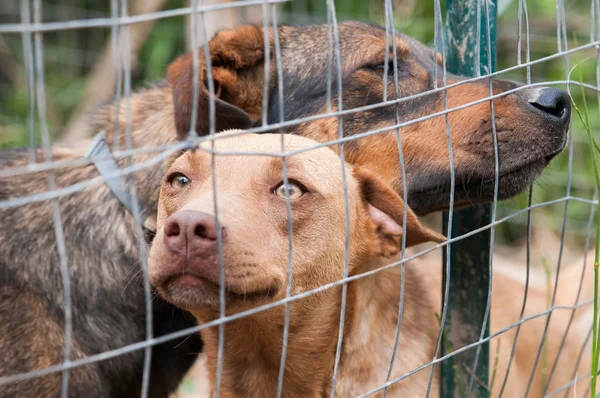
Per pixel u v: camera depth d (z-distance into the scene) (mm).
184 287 2193
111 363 3322
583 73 6008
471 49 3264
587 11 6402
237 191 2422
